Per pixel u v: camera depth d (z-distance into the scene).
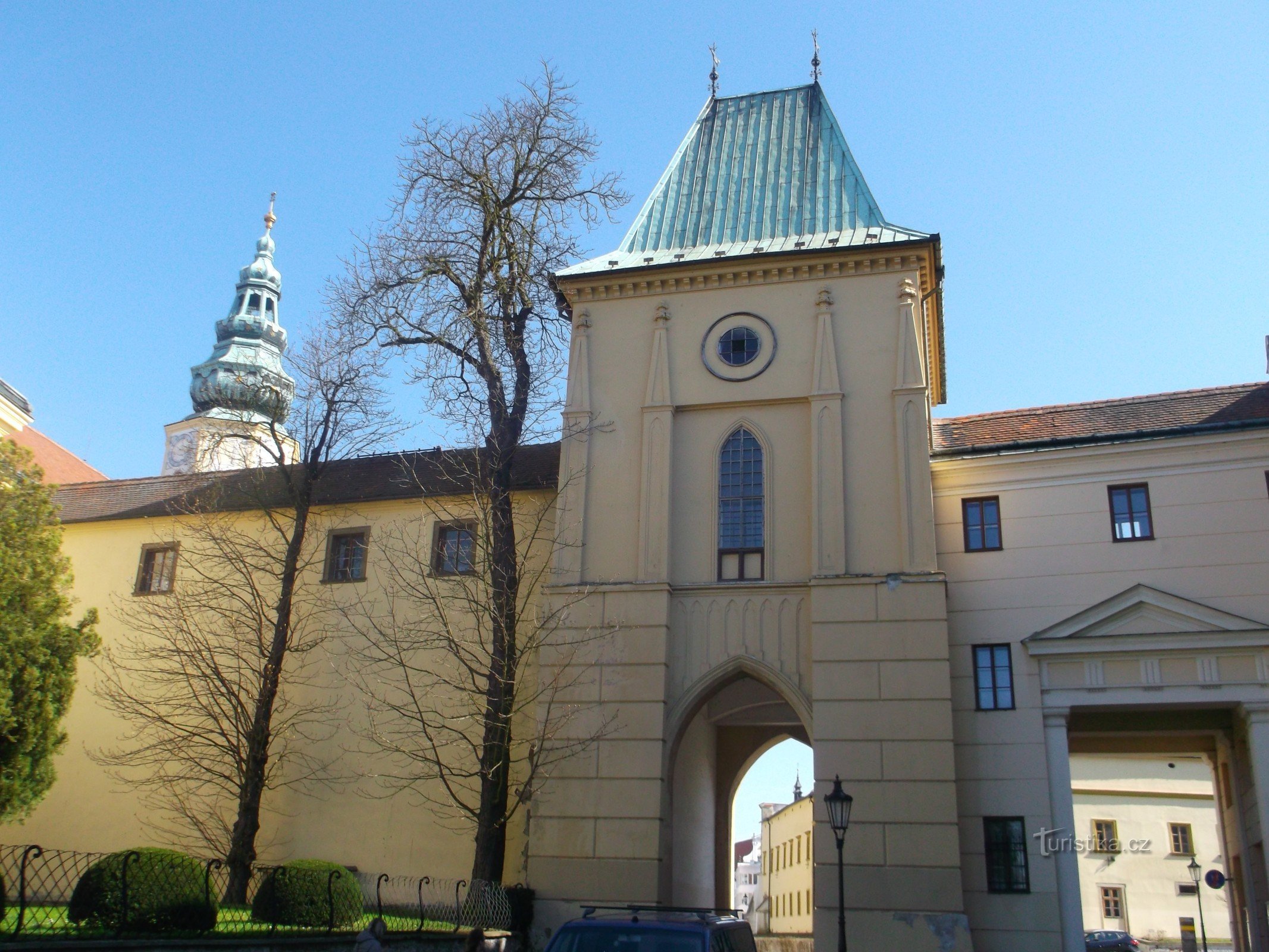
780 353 26.58
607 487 26.42
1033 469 25.89
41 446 42.94
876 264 26.59
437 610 27.12
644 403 26.83
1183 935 48.81
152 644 30.78
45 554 25.03
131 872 14.62
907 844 22.05
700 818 29.52
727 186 30.44
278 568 30.58
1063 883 22.89
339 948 17.42
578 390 27.39
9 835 30.16
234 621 27.88
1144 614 24.03
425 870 26.34
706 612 24.98
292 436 29.58
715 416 26.73
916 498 24.45
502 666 24.58
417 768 27.30
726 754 32.97
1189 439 24.72
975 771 24.17
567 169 29.70
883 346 25.94
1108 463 25.36
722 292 27.53
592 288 28.25
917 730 22.72
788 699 24.09
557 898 23.16
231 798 28.19
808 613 24.45
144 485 34.97
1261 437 24.23
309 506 30.06
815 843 22.59
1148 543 24.56
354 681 28.73
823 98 31.88
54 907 15.98
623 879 22.97
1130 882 50.03
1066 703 24.08
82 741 30.67
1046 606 24.91
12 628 23.31
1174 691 23.38
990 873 23.39
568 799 23.80
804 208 29.16
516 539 28.52
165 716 28.11
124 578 32.22
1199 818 50.22
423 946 19.44
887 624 23.59
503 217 29.06
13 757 23.14
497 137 29.45
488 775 23.83
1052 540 25.30
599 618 25.03
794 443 26.00
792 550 25.14
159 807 29.19
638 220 30.28
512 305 29.00
